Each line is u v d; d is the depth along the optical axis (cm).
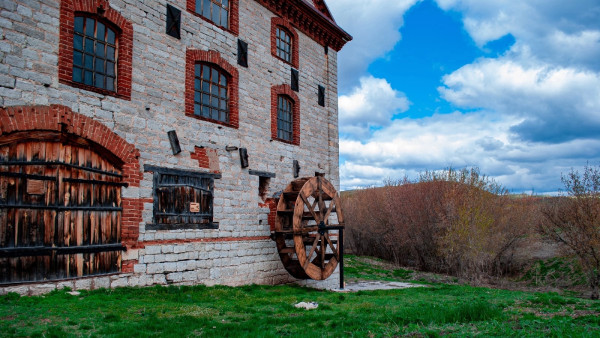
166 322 632
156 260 940
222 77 1187
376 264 2692
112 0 896
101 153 865
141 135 933
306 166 1473
